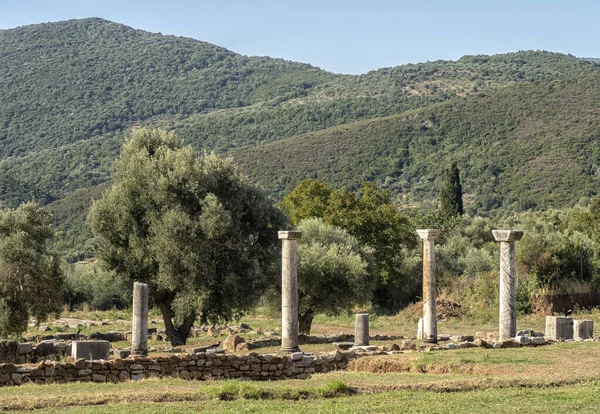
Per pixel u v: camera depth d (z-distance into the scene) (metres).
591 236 78.06
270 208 43.50
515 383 21.33
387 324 55.75
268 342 40.28
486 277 62.66
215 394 19.86
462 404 18.83
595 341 31.47
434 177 140.00
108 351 27.17
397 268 69.62
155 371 24.61
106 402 19.28
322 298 48.94
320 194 71.50
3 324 40.03
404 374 24.11
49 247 44.28
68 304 73.00
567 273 59.88
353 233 66.62
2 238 41.72
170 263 39.56
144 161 41.53
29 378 23.16
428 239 33.66
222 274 40.69
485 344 30.86
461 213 100.25
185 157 41.62
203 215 39.72
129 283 41.56
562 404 18.62
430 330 33.19
